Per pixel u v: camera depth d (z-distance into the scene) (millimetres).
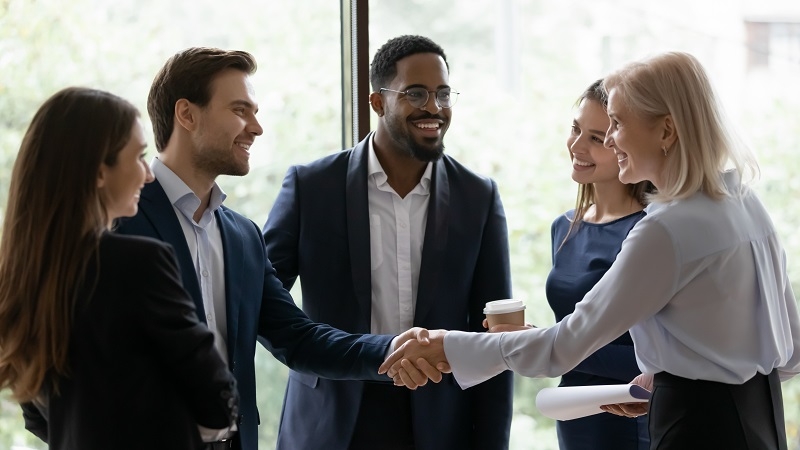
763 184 3334
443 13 3131
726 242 1929
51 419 1702
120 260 1658
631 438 2455
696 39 3291
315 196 2500
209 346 1715
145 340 1672
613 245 2494
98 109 1701
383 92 2496
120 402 1642
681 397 1942
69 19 2758
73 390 1660
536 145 3227
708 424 1907
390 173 2521
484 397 2486
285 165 2941
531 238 3234
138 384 1652
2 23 2707
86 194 1665
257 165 2922
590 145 2537
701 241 1920
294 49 2936
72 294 1644
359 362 2326
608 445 2469
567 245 2619
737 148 2012
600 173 2535
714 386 1921
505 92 3203
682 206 1962
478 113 3191
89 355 1642
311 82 2951
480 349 2227
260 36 2914
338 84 2971
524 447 3223
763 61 3311
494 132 3205
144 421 1652
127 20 2807
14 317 1675
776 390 2004
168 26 2842
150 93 2145
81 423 1648
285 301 2383
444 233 2473
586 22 3240
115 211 1740
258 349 2877
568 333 2096
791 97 3318
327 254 2471
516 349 2172
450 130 3176
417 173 2527
